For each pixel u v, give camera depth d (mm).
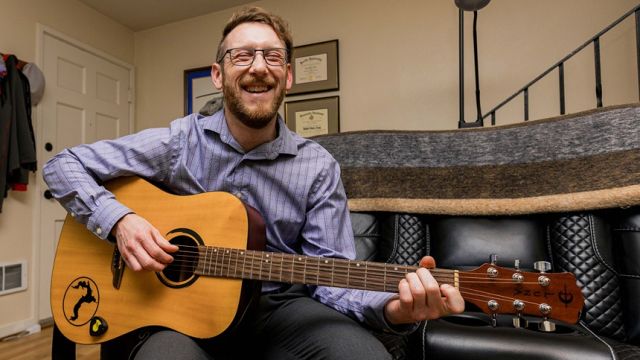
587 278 1068
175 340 741
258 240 863
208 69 2900
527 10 2115
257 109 911
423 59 2328
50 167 962
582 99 1982
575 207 1100
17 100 2148
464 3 1410
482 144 1309
